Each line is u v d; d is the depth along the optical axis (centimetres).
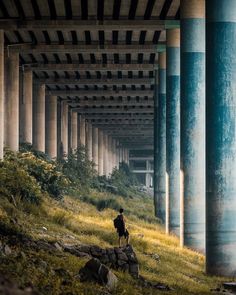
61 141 9481
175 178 5338
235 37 3384
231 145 3416
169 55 5359
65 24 5269
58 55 6769
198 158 4222
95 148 12875
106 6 5031
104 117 11462
